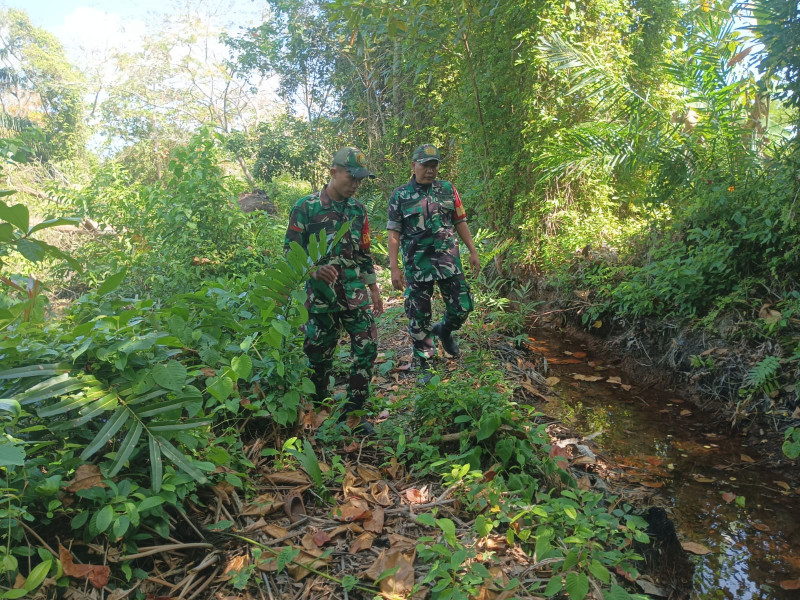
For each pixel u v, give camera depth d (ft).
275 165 64.03
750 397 14.08
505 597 7.30
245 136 67.05
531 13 24.54
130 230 25.50
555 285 24.03
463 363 16.49
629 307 19.69
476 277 16.76
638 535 8.48
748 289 16.52
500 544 8.64
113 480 7.97
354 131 57.62
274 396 11.03
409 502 9.73
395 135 48.42
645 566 8.91
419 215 15.69
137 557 7.44
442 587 7.09
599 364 18.72
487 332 19.98
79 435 8.00
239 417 10.88
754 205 17.29
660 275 18.37
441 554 7.59
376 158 51.37
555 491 10.48
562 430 13.67
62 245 27.12
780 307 15.65
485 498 9.07
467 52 26.32
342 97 59.88
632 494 11.02
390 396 14.37
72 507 7.48
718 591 8.46
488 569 7.95
